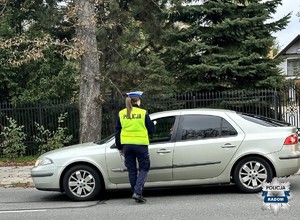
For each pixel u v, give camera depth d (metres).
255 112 15.54
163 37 16.64
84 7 12.61
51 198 8.57
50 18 16.36
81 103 12.91
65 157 7.94
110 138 8.12
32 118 15.52
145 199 7.69
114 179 7.86
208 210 6.79
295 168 7.87
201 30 16.62
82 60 12.84
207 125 7.96
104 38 16.45
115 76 16.02
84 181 7.95
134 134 7.39
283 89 15.95
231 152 7.80
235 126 7.94
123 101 15.34
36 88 16.03
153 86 15.62
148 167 7.50
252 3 16.23
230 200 7.45
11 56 15.15
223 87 16.52
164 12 16.62
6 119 15.53
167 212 6.78
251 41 15.62
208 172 7.80
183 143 7.83
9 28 15.89
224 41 16.59
